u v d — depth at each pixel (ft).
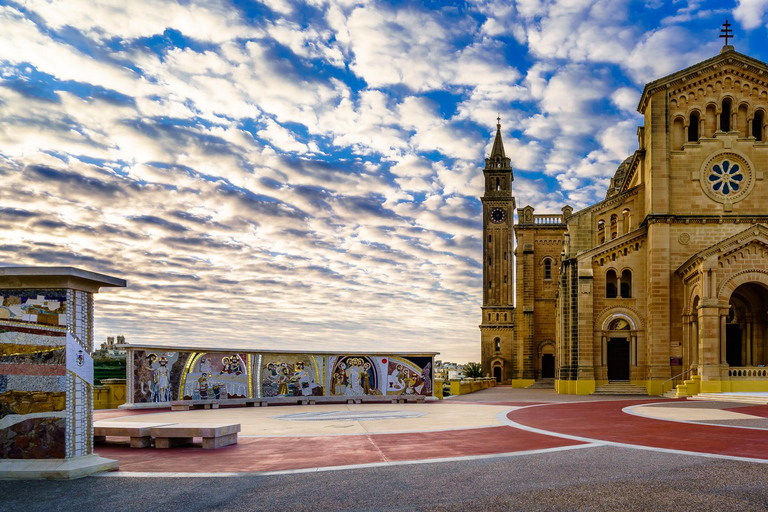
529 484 32.76
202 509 28.27
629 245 151.23
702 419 70.59
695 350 133.18
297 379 111.14
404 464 38.96
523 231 251.39
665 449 44.93
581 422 67.56
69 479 34.78
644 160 157.79
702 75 148.87
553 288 247.70
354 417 76.69
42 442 36.04
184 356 98.32
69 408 36.17
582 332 149.69
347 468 37.78
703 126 148.66
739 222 143.23
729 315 147.64
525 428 61.11
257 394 106.63
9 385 36.70
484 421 69.46
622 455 42.14
